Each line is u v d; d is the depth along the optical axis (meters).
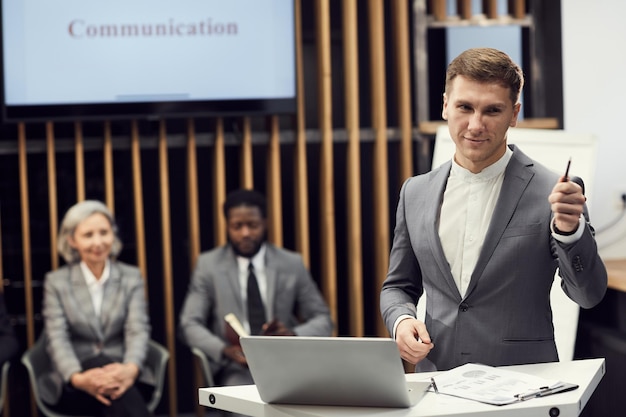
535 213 2.96
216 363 5.34
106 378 5.04
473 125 2.84
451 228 3.07
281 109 5.81
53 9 5.67
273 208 6.02
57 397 5.16
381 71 6.02
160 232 6.33
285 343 2.44
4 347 5.06
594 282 2.73
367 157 6.46
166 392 6.38
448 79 2.94
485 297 2.99
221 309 5.39
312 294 5.52
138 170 5.90
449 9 6.14
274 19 5.77
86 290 5.34
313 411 2.48
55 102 5.69
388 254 6.11
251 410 2.60
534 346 2.97
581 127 5.90
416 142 6.16
